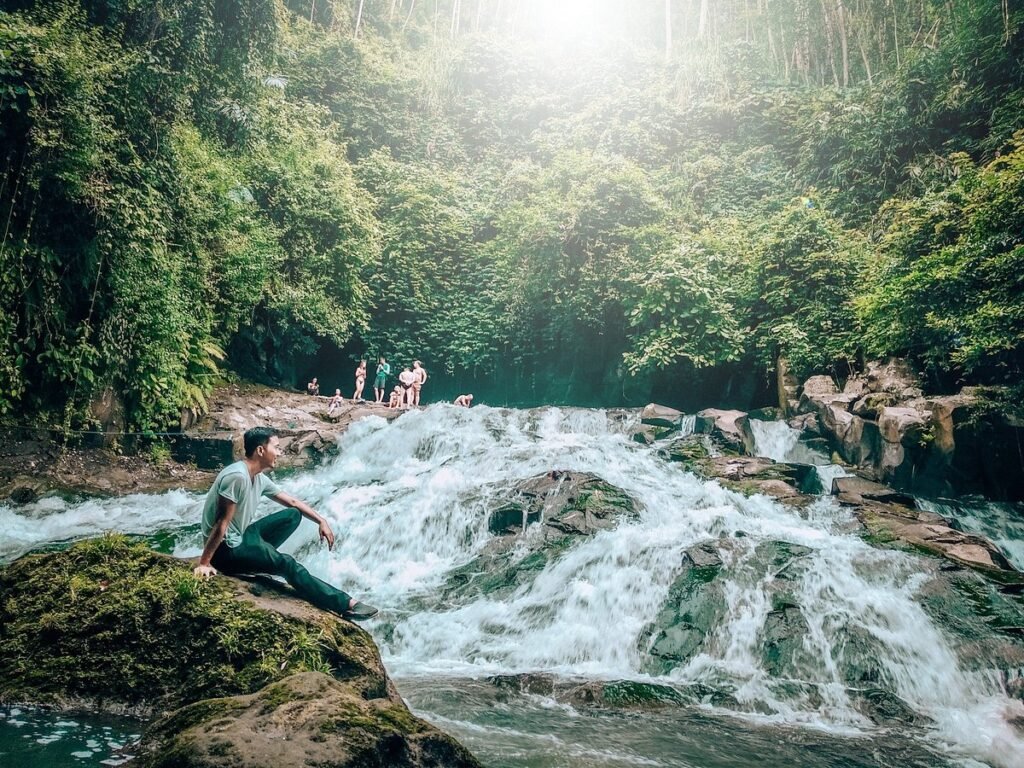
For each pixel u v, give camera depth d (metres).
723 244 18.33
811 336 15.20
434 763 2.63
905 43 28.06
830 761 4.04
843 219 20.58
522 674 5.38
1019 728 4.71
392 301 22.44
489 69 33.47
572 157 21.44
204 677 3.54
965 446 10.64
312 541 8.93
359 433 14.45
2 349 10.19
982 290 11.32
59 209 10.76
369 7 40.06
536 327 21.05
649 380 18.02
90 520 9.65
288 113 21.03
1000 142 18.05
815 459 12.63
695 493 9.71
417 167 26.64
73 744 3.10
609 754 3.92
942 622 6.07
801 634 5.94
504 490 9.64
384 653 6.11
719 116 27.59
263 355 18.72
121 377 11.99
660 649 6.04
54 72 10.16
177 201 13.06
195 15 13.49
